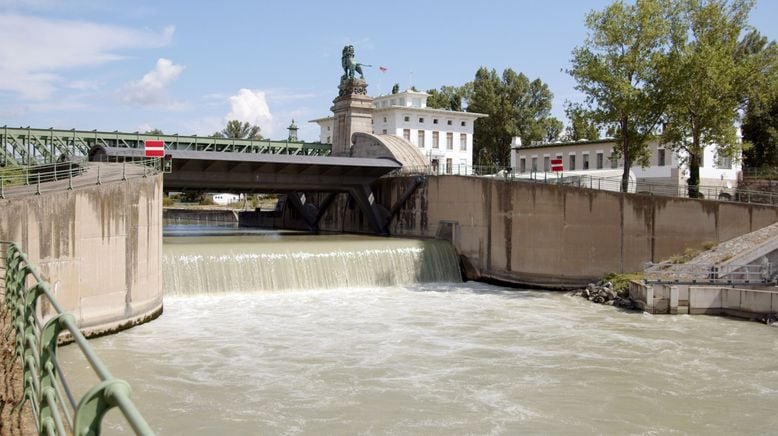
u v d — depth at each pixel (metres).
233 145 66.38
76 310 28.33
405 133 89.44
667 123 53.81
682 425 20.83
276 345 28.97
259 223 84.38
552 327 33.88
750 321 35.91
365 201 60.47
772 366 27.14
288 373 25.00
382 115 90.88
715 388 24.33
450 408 21.81
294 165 53.62
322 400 22.20
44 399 6.09
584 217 46.91
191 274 38.59
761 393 23.81
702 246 45.41
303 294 41.28
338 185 58.66
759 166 74.38
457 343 30.16
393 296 42.22
